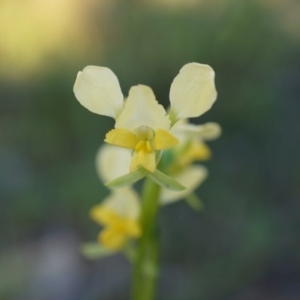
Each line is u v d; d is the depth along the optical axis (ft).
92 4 1.77
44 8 1.75
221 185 1.57
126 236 0.67
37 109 1.72
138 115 0.56
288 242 1.49
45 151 1.69
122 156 0.70
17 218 1.59
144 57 1.71
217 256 1.48
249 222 1.51
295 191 1.59
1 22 1.72
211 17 1.70
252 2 1.69
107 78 0.56
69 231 1.59
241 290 1.44
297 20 1.75
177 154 0.66
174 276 1.46
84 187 1.58
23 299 1.43
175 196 0.68
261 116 1.66
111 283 1.46
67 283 1.47
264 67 1.70
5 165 1.65
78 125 1.69
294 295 1.42
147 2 1.78
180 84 0.55
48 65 1.73
